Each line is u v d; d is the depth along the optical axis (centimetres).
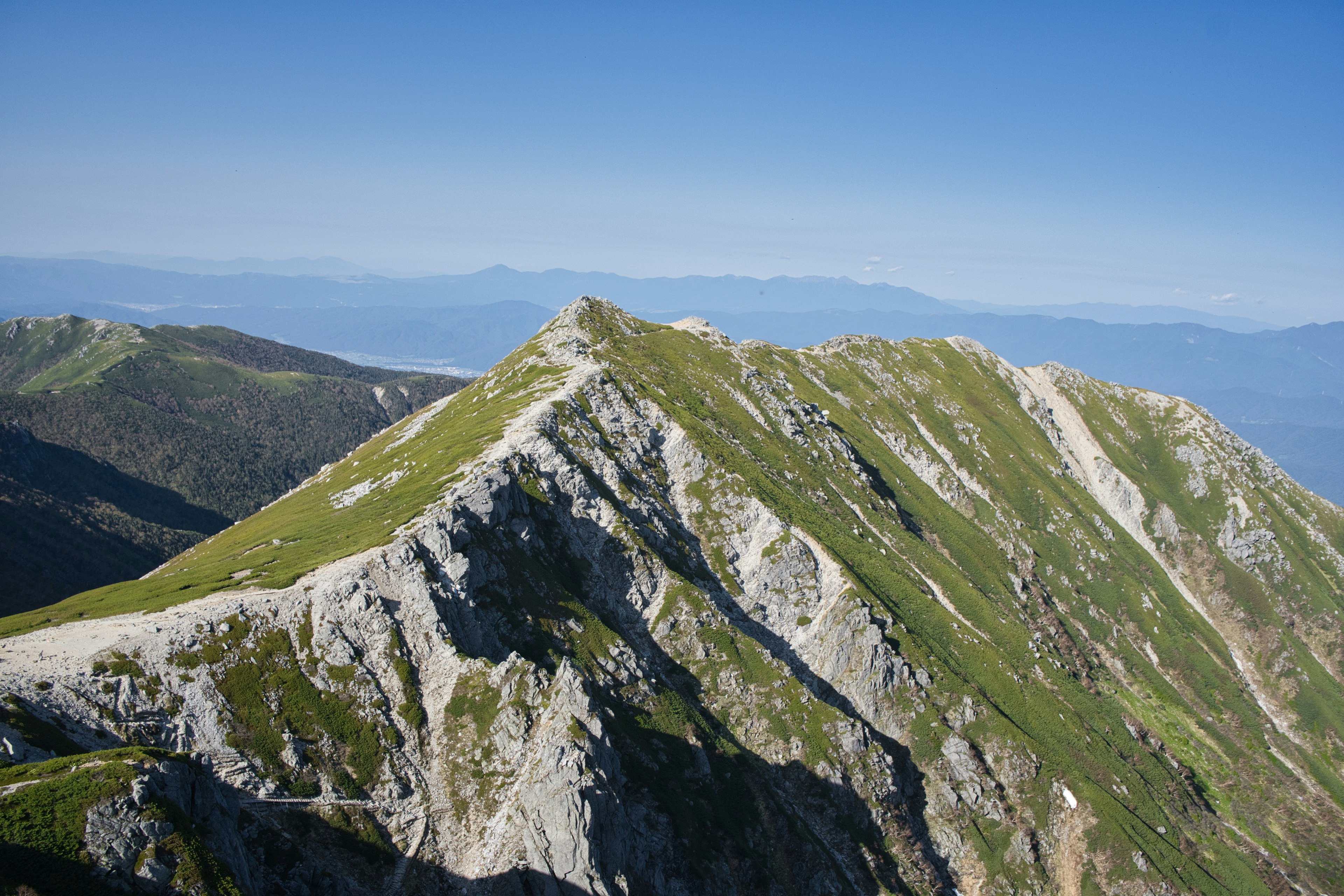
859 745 12588
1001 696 16550
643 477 15250
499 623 9975
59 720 6525
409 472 14500
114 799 5081
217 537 17475
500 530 11250
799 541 15412
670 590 12950
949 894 12362
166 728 7125
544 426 14475
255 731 7494
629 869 7831
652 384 19738
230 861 5681
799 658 14450
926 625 16975
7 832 4694
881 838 12100
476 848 7494
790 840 10475
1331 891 18512
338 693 8150
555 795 7362
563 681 8581
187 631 7912
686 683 12275
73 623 8150
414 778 7900
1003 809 13950
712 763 10688
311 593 8762
